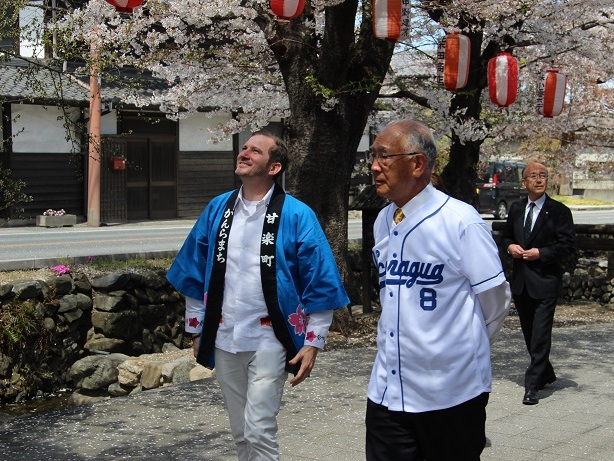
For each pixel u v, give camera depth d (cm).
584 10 1096
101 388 796
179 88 1142
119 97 2033
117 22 966
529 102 1305
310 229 381
